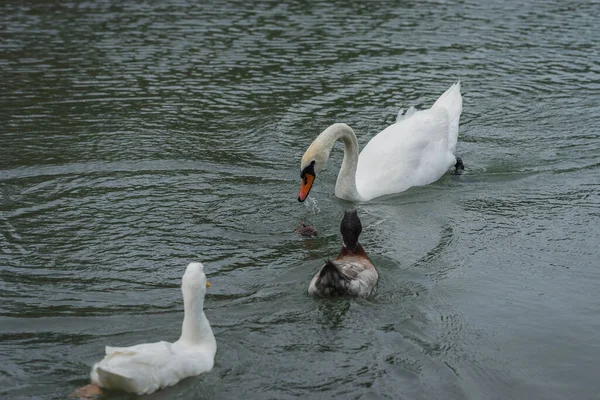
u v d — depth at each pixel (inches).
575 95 708.7
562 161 570.3
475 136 622.2
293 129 629.0
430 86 729.6
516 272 403.9
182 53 811.4
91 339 328.8
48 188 506.6
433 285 386.9
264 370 306.2
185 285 305.3
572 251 428.5
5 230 443.8
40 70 753.6
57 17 937.5
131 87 715.4
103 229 447.8
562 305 370.0
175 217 467.8
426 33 891.4
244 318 347.3
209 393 290.4
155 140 597.3
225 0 1032.2
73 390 289.0
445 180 548.7
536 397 300.2
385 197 518.3
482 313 360.8
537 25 925.2
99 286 380.5
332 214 485.1
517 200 505.0
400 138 546.3
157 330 338.0
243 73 757.3
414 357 319.3
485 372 313.6
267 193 511.5
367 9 993.5
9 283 380.8
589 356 328.5
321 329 338.6
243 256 418.6
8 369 302.8
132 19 933.8
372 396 291.9
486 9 996.6
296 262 410.6
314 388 295.7
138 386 282.8
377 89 720.3
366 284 370.6
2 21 912.3
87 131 612.1
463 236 449.4
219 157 569.6
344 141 502.3
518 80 746.8
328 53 817.5
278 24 921.5
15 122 627.2
